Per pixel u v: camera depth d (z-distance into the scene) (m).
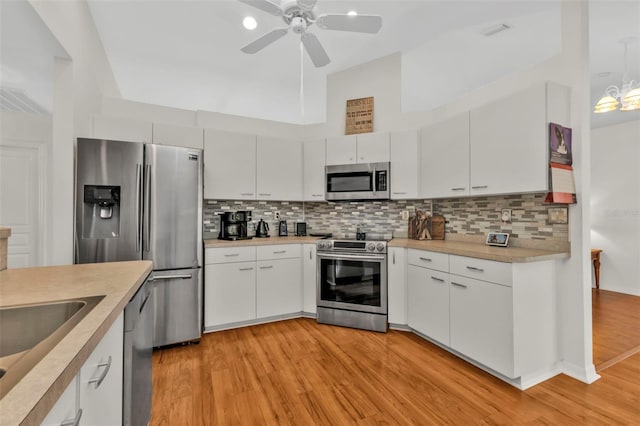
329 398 1.88
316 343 2.68
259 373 2.17
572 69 2.10
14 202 3.01
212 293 2.91
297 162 3.62
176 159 2.61
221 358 2.40
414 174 3.15
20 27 1.77
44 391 0.51
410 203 3.50
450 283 2.41
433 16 2.70
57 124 2.19
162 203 2.54
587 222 2.10
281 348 2.58
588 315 2.08
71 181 2.23
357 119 3.61
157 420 1.67
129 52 3.26
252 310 3.08
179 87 4.10
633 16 2.46
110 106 3.07
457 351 2.37
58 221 2.21
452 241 3.03
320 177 3.55
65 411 0.63
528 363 2.00
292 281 3.29
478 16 2.71
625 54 3.07
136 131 2.89
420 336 2.83
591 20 2.51
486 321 2.11
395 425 1.64
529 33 2.96
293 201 3.87
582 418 1.68
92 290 1.13
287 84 4.07
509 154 2.23
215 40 3.05
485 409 1.77
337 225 3.84
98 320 0.82
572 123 2.11
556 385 2.01
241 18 2.72
